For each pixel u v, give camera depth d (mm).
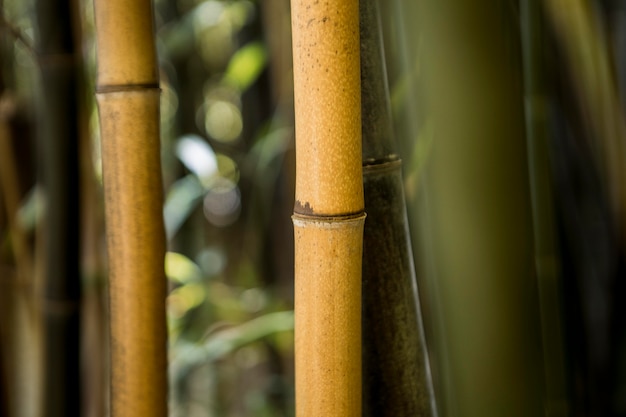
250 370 2031
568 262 1114
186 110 2246
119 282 884
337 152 717
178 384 1588
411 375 847
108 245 886
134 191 865
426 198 850
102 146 870
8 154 1258
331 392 747
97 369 1259
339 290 734
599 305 1201
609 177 1051
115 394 902
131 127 856
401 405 847
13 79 1449
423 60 827
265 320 1495
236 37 2076
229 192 2543
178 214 1742
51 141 1045
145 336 888
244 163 2084
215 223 2529
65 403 1088
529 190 843
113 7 843
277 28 1583
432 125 829
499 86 818
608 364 1123
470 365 842
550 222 985
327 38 704
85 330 1246
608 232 1125
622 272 1091
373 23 794
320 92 711
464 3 810
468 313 837
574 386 1099
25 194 1324
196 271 1606
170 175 2213
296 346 757
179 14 2152
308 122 718
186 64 2266
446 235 835
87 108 1169
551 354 998
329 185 721
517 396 839
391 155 817
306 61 711
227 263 2332
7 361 1255
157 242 880
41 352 1126
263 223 1955
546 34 1083
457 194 827
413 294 846
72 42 1037
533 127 969
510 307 834
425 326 1026
